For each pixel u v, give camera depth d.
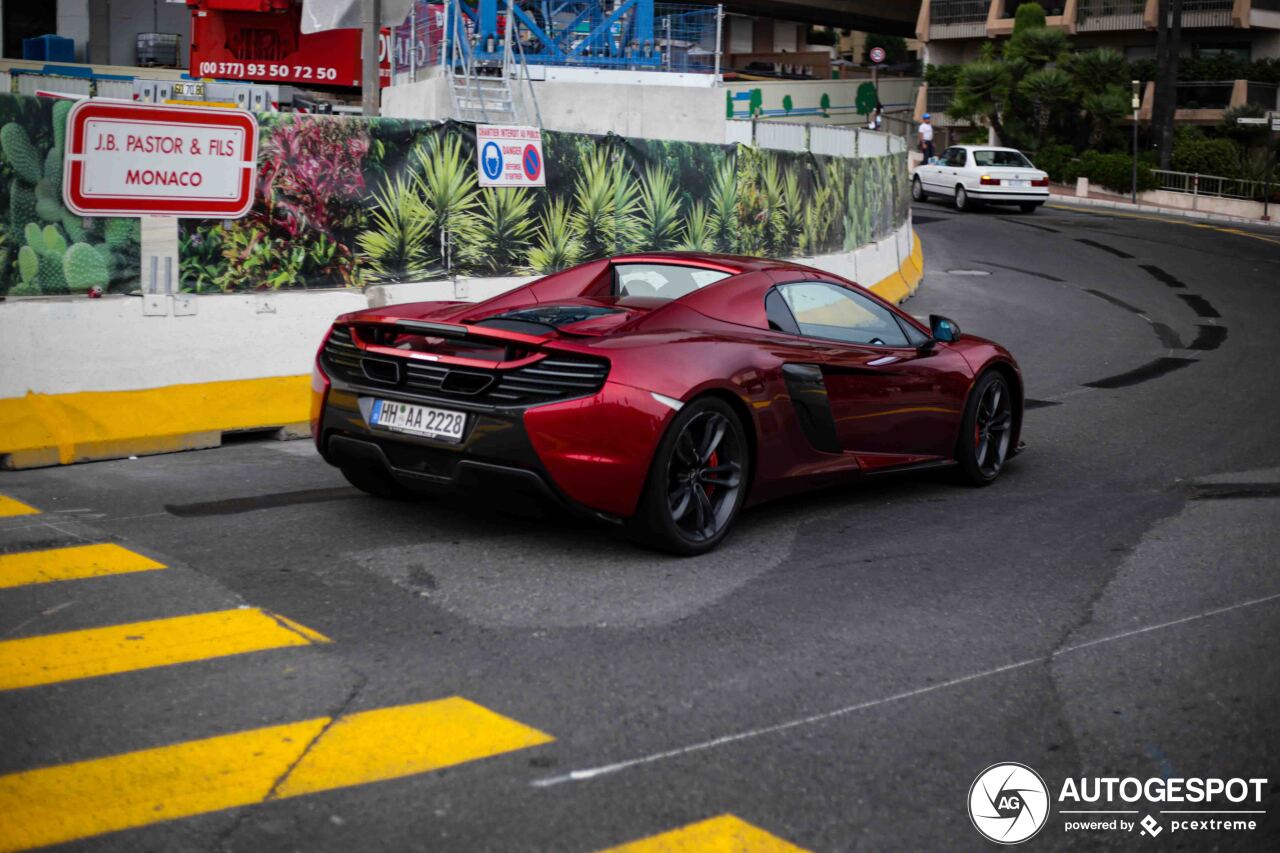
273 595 4.89
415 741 3.64
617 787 3.41
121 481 6.81
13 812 3.15
